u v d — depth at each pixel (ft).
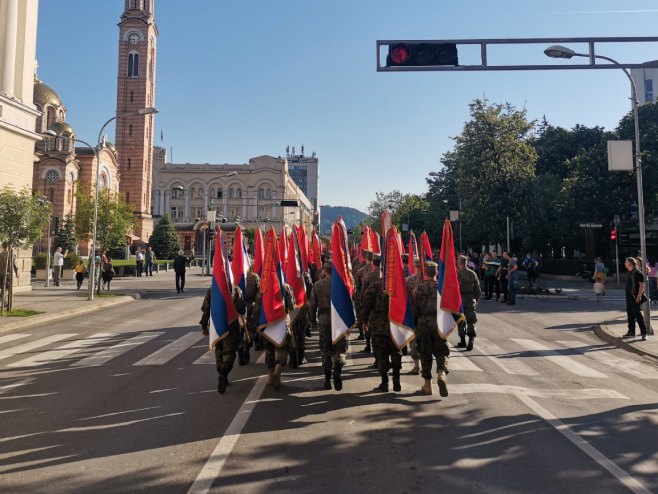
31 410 19.56
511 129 108.68
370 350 32.12
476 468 14.20
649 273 66.28
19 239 48.47
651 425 17.95
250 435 16.61
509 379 24.76
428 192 197.77
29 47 74.28
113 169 202.69
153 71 230.07
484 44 31.07
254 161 313.12
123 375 25.39
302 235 44.32
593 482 13.35
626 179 116.37
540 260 119.55
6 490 12.71
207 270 137.80
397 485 13.09
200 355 30.50
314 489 12.80
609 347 34.47
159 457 14.80
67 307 53.67
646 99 271.69
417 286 22.48
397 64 30.89
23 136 70.90
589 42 31.45
